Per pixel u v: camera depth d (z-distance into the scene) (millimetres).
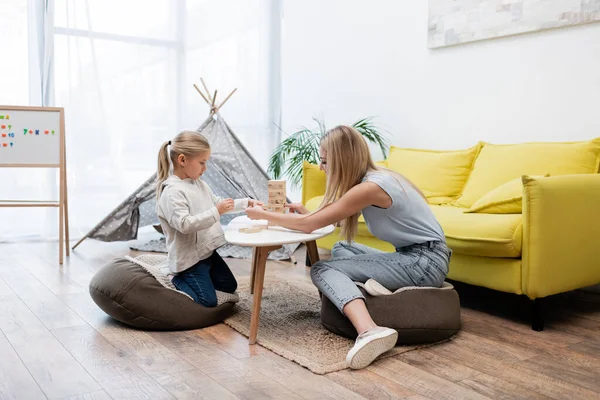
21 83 4152
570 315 2508
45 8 4164
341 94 4418
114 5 4484
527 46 3164
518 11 3152
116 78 4523
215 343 2109
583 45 2920
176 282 2363
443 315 2127
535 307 2299
